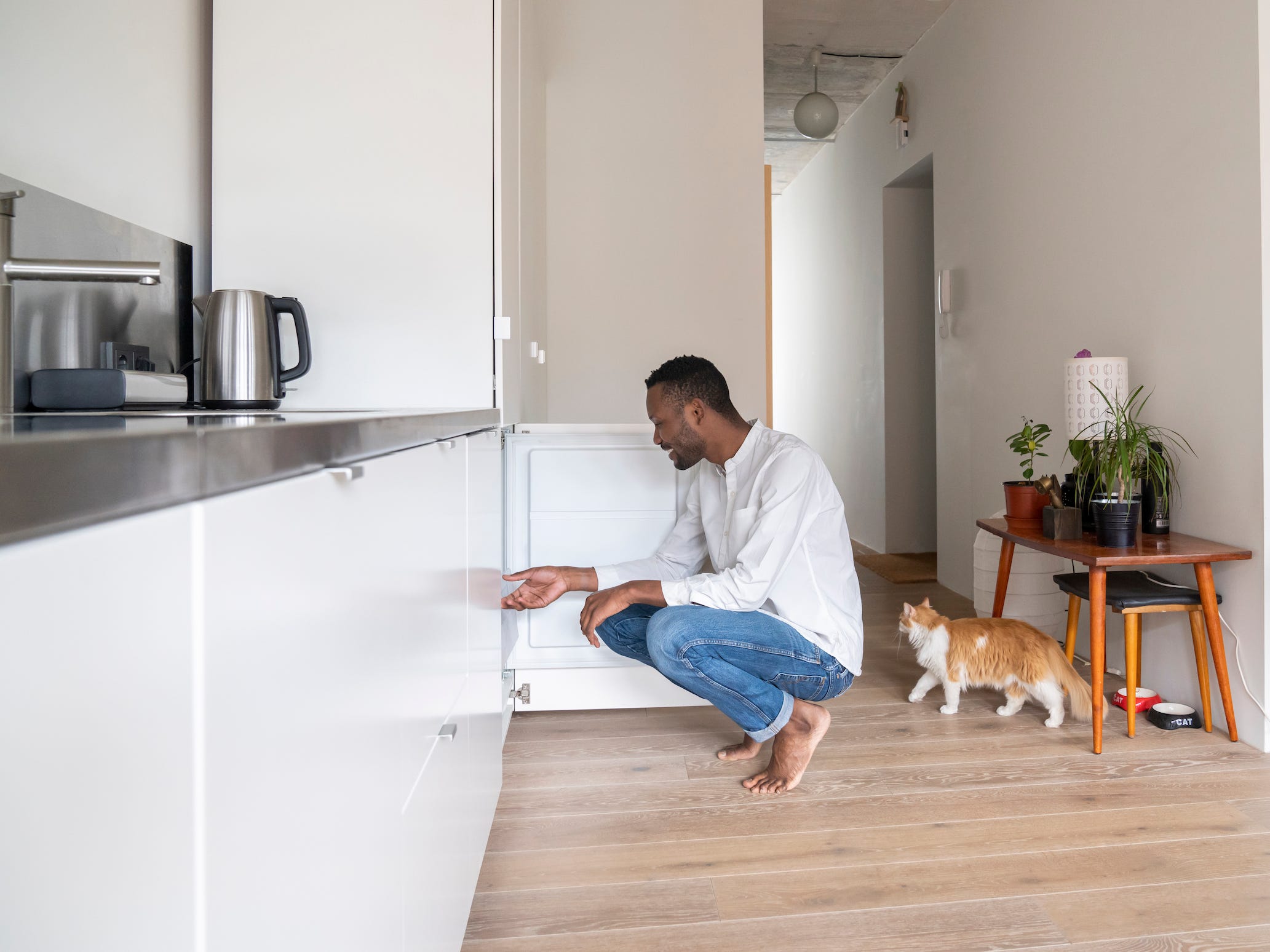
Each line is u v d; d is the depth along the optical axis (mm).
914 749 2133
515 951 1324
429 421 1031
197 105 1803
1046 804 1825
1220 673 2160
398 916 873
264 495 552
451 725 1119
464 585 1272
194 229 1791
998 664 2312
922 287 4984
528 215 2516
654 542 2301
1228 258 2213
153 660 418
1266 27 2086
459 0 1814
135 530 403
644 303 3477
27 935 332
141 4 1574
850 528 5684
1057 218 3016
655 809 1805
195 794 457
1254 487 2135
